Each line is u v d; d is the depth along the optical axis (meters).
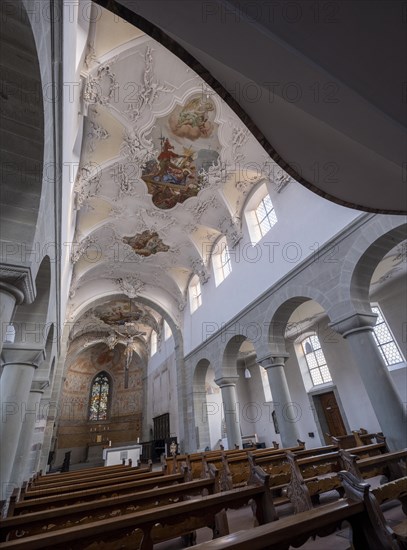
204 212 13.57
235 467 6.40
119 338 26.11
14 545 1.91
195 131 10.56
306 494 4.12
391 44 2.42
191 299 17.52
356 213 7.46
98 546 2.19
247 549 1.50
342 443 8.59
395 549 1.80
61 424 24.92
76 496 4.08
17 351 5.55
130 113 9.59
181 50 2.41
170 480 4.70
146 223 13.98
